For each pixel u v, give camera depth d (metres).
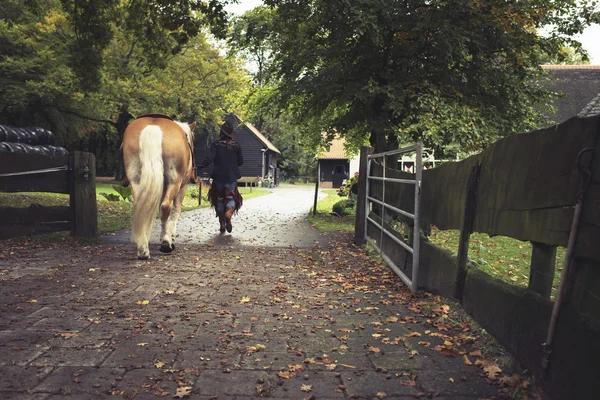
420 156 5.08
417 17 11.49
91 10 12.74
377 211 8.26
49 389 2.78
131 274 5.95
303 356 3.39
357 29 10.62
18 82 27.45
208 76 35.31
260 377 3.00
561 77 30.61
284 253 7.92
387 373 3.12
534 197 2.61
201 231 10.61
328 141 17.38
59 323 4.00
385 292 5.35
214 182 9.79
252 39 13.98
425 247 5.02
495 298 3.14
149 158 6.33
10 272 5.97
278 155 74.62
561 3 12.69
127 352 3.38
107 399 2.67
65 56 24.52
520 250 8.46
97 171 51.06
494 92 13.20
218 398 2.72
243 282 5.69
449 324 4.13
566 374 2.18
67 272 6.00
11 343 3.52
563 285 2.21
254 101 16.08
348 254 7.95
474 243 9.10
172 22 12.26
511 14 11.75
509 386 2.90
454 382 2.98
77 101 29.36
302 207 19.98
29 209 8.17
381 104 13.23
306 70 13.19
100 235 9.34
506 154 3.05
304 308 4.64
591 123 2.10
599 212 2.00
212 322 4.12
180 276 5.90
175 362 3.23
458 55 11.79
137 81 28.86
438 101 11.72
